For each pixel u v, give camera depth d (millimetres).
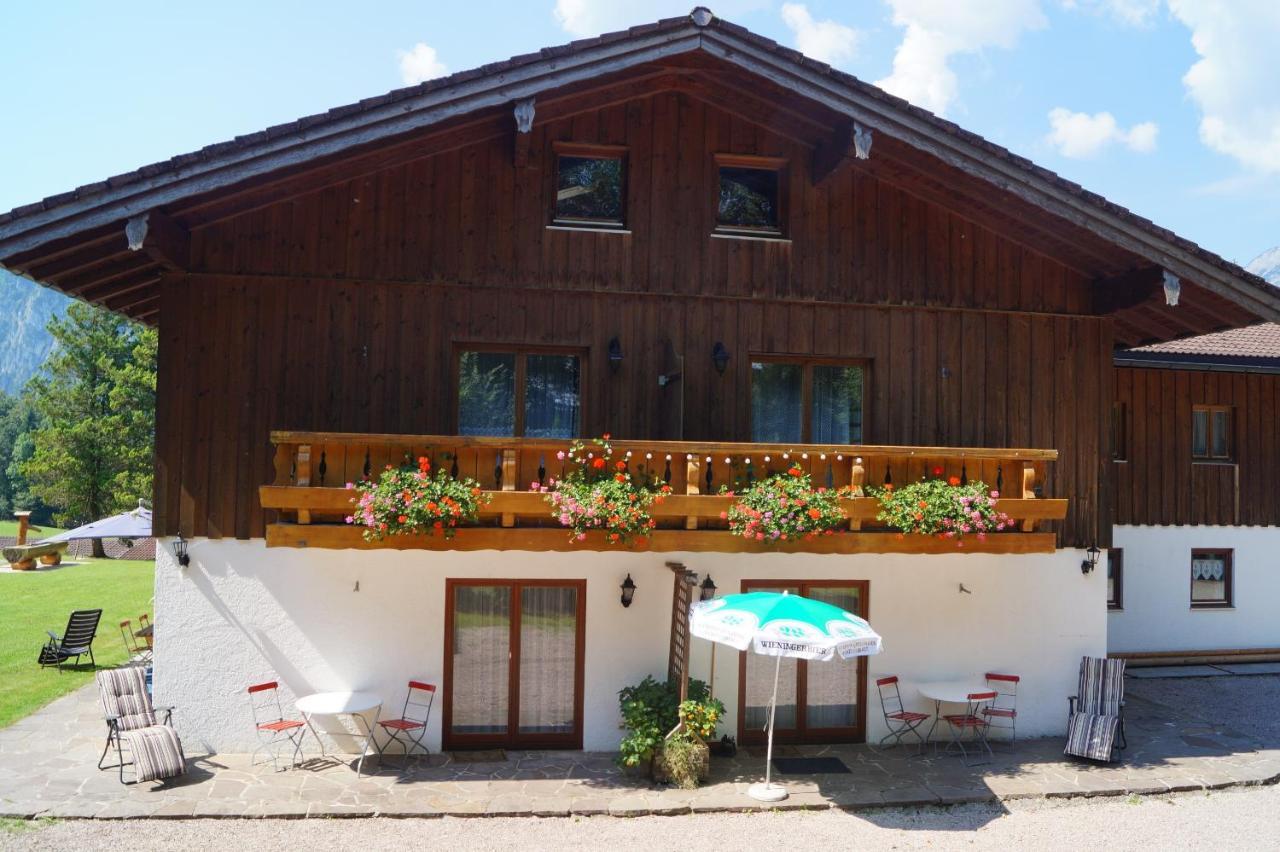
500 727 10797
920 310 11836
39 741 10820
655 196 11320
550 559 10797
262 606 10445
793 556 11250
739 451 10281
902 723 11375
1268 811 9336
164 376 10398
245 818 8664
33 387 39469
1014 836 8633
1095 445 12141
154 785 9367
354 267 10719
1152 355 15977
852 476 10594
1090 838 8609
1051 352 12141
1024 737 11656
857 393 11812
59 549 31297
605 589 10852
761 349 11453
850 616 9289
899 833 8664
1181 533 16406
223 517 10414
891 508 10438
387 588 10578
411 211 10852
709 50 10062
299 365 10602
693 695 10266
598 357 11109
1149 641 16188
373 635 10555
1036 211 11344
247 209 10578
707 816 8992
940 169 11148
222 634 10398
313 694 10414
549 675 10859
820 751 10992
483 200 10977
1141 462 16312
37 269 10148
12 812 8578
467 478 9820
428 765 10164
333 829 8500
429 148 10844
